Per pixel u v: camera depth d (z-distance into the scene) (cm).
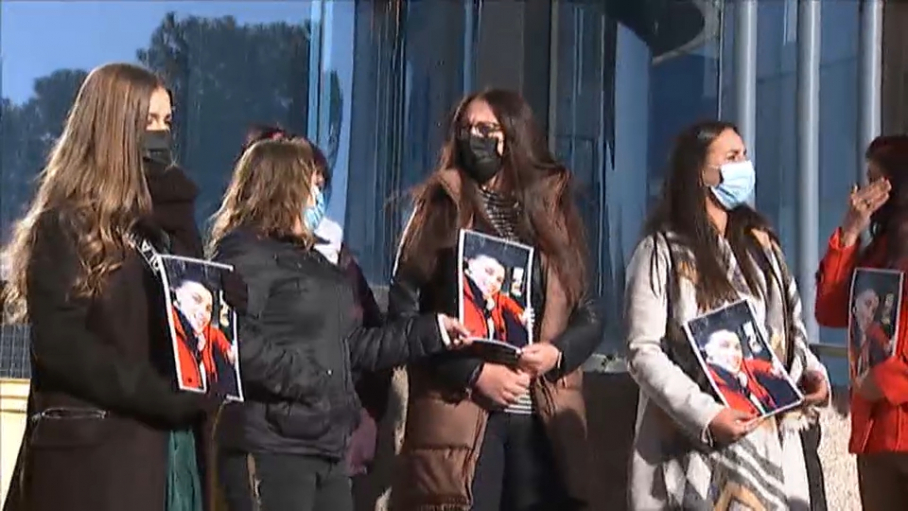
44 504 303
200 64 652
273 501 360
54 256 302
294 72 638
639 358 362
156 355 312
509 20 616
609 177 596
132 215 313
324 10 630
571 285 395
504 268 377
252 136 416
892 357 368
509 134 398
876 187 387
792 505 359
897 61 601
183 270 312
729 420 346
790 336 376
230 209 382
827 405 399
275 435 361
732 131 376
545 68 615
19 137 703
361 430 416
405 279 398
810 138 585
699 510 351
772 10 616
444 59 614
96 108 314
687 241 367
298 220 375
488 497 380
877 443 375
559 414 386
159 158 327
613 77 614
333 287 375
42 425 306
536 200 397
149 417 310
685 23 614
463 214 394
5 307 351
